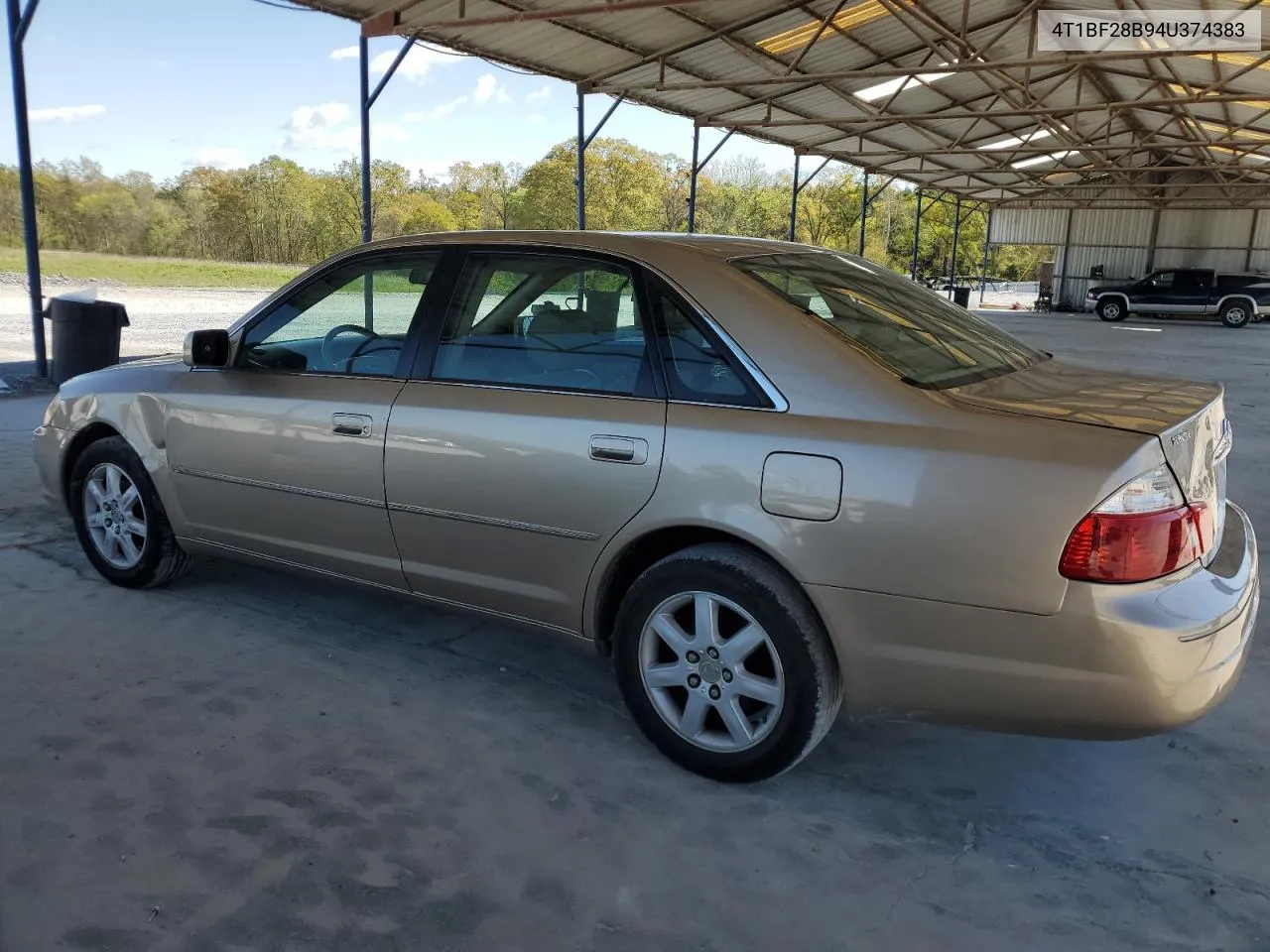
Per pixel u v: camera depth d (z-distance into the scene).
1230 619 2.28
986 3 14.39
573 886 2.29
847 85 18.09
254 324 3.70
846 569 2.40
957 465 2.29
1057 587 2.18
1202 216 33.69
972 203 40.28
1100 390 2.71
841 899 2.26
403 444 3.12
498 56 13.47
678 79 16.08
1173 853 2.48
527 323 3.03
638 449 2.68
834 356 2.54
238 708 3.11
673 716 2.80
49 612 3.86
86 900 2.17
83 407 4.08
